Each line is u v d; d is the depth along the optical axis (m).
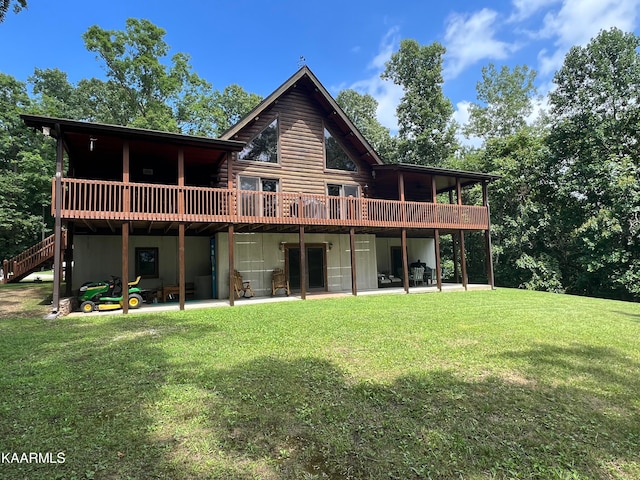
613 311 9.98
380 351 5.51
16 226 23.97
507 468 2.63
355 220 13.23
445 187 19.44
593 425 3.28
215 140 10.69
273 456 2.74
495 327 7.31
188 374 4.49
